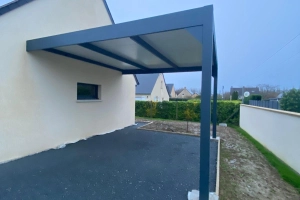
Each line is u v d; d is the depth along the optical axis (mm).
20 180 3260
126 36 3314
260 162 4773
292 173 4035
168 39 4055
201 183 2723
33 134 4641
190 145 5898
